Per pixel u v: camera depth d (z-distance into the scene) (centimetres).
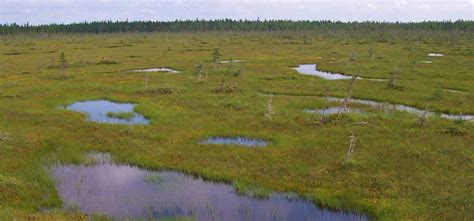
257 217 1466
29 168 1838
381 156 1948
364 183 1672
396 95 3459
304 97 3434
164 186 1731
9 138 2202
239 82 4144
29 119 2664
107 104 3259
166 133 2389
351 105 3128
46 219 1348
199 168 1878
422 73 4669
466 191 1555
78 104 3247
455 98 3303
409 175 1728
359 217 1452
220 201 1595
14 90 3656
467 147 2038
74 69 5194
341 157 1947
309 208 1530
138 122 2709
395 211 1429
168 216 1456
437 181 1653
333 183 1688
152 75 4619
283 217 1460
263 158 1986
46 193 1614
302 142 2198
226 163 1938
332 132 2355
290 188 1670
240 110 2928
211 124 2578
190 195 1648
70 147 2148
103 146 2178
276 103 3159
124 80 4272
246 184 1706
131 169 1927
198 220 1440
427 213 1402
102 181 1781
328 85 3944
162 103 3186
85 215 1430
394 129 2375
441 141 2139
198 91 3644
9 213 1366
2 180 1617
